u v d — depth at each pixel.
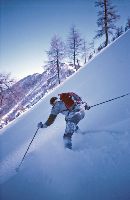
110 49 12.77
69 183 3.44
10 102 22.06
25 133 7.88
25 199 3.48
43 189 3.55
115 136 4.29
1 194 3.82
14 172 4.62
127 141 3.94
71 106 4.76
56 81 40.66
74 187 3.31
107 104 6.29
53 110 4.84
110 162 3.56
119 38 13.84
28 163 4.75
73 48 36.78
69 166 3.88
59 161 4.20
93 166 3.62
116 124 4.81
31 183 3.86
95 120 5.55
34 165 4.50
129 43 11.55
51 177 3.78
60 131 6.01
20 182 4.04
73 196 3.15
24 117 10.21
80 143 4.59
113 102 6.21
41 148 5.29
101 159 3.72
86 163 3.78
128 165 3.34
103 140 4.34
